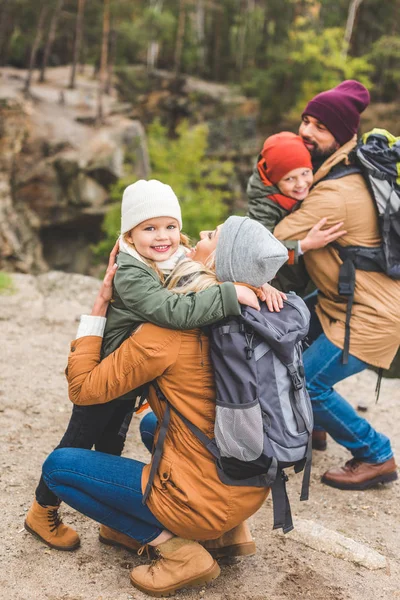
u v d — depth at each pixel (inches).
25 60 972.6
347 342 123.0
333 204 119.3
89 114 688.4
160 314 83.3
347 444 134.3
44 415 163.5
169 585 91.5
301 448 85.3
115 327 91.2
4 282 279.7
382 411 186.1
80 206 629.0
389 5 1145.4
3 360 199.9
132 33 938.7
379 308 121.8
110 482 89.7
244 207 908.0
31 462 137.3
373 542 117.0
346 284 122.1
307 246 119.6
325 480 137.5
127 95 916.0
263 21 1221.7
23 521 112.7
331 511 127.5
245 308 84.0
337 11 1175.6
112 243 601.9
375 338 122.5
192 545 91.6
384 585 103.0
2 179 588.1
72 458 91.8
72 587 94.8
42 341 221.5
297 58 970.7
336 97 125.3
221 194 741.9
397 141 124.6
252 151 960.3
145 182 88.9
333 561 108.8
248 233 86.1
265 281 86.3
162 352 84.7
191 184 789.9
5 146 587.8
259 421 81.0
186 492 84.5
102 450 106.7
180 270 88.4
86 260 673.0
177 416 87.1
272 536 115.5
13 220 589.0
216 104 951.0
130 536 93.6
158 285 86.0
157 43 1071.0
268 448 82.3
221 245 87.5
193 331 85.5
